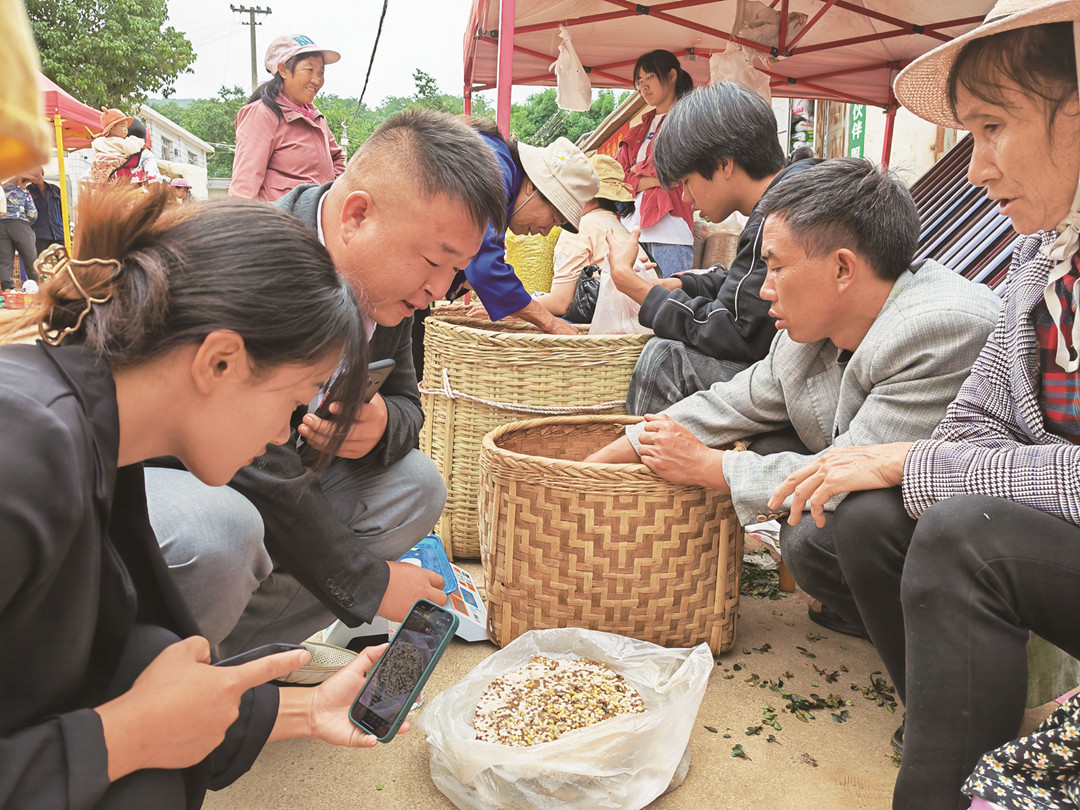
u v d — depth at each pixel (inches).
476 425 112.1
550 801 58.2
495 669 71.7
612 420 102.5
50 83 335.6
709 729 72.9
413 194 56.9
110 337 35.1
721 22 225.0
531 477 81.3
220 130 2407.7
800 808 62.0
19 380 32.9
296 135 167.6
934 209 131.2
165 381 36.5
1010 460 54.4
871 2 214.2
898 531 60.2
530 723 63.4
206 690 38.4
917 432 70.6
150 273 35.0
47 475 31.2
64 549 32.4
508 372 108.4
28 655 34.4
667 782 62.2
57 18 976.9
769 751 69.5
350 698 50.5
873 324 74.5
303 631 74.4
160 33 1057.5
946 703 49.7
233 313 35.3
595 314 122.7
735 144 99.3
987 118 51.1
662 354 103.6
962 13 213.0
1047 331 57.2
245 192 164.4
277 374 37.4
